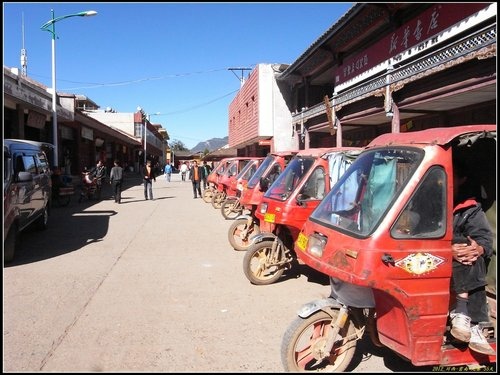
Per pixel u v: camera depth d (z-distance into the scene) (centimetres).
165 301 582
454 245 371
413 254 346
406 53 1323
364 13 1548
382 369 401
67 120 2367
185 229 1191
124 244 971
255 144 3234
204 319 519
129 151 5866
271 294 619
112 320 511
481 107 1202
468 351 364
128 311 542
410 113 1397
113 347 438
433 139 372
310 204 653
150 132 6738
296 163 730
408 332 349
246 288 646
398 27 1434
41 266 762
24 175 793
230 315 534
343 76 1806
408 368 403
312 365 402
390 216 351
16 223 834
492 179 430
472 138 367
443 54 1058
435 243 352
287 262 671
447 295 352
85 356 418
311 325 376
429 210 358
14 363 401
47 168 1189
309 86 2483
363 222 371
